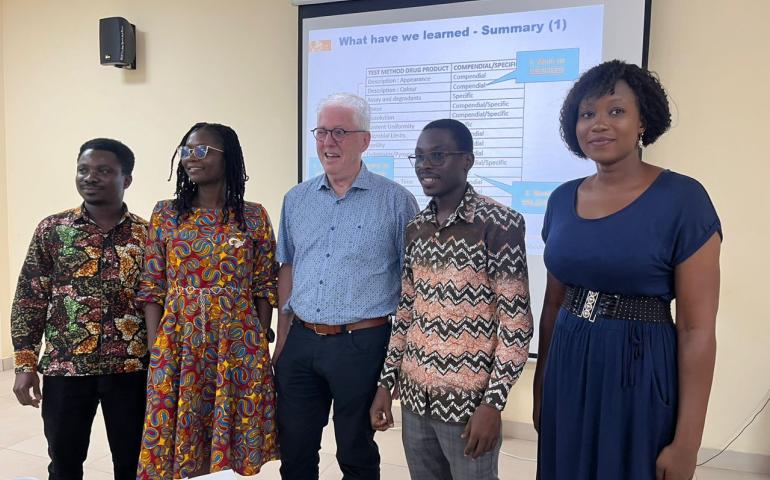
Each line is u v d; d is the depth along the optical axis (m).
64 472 1.68
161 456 1.53
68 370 1.62
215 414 1.56
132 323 1.69
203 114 3.21
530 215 2.62
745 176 2.32
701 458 2.47
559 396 1.17
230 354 1.59
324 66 2.90
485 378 1.34
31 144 3.63
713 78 2.33
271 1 3.01
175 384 1.56
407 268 1.50
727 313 2.39
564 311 1.21
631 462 1.08
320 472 2.38
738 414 2.41
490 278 1.34
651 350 1.07
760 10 2.25
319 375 1.66
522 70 2.57
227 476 1.14
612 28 2.41
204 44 3.16
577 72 2.48
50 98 3.54
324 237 1.66
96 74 3.41
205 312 1.57
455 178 1.38
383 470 2.43
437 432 1.39
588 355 1.12
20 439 2.68
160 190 3.34
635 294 1.09
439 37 2.69
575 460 1.15
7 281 3.76
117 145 1.71
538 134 2.58
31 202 3.68
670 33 2.37
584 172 2.53
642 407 1.07
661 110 1.09
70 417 1.65
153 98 3.30
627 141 1.08
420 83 2.75
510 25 2.57
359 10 2.81
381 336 1.62
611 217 1.10
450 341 1.35
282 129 3.06
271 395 1.68
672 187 1.07
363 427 1.63
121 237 1.69
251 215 1.69
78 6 3.41
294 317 1.74
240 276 1.62
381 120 2.83
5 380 3.54
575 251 1.13
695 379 1.04
